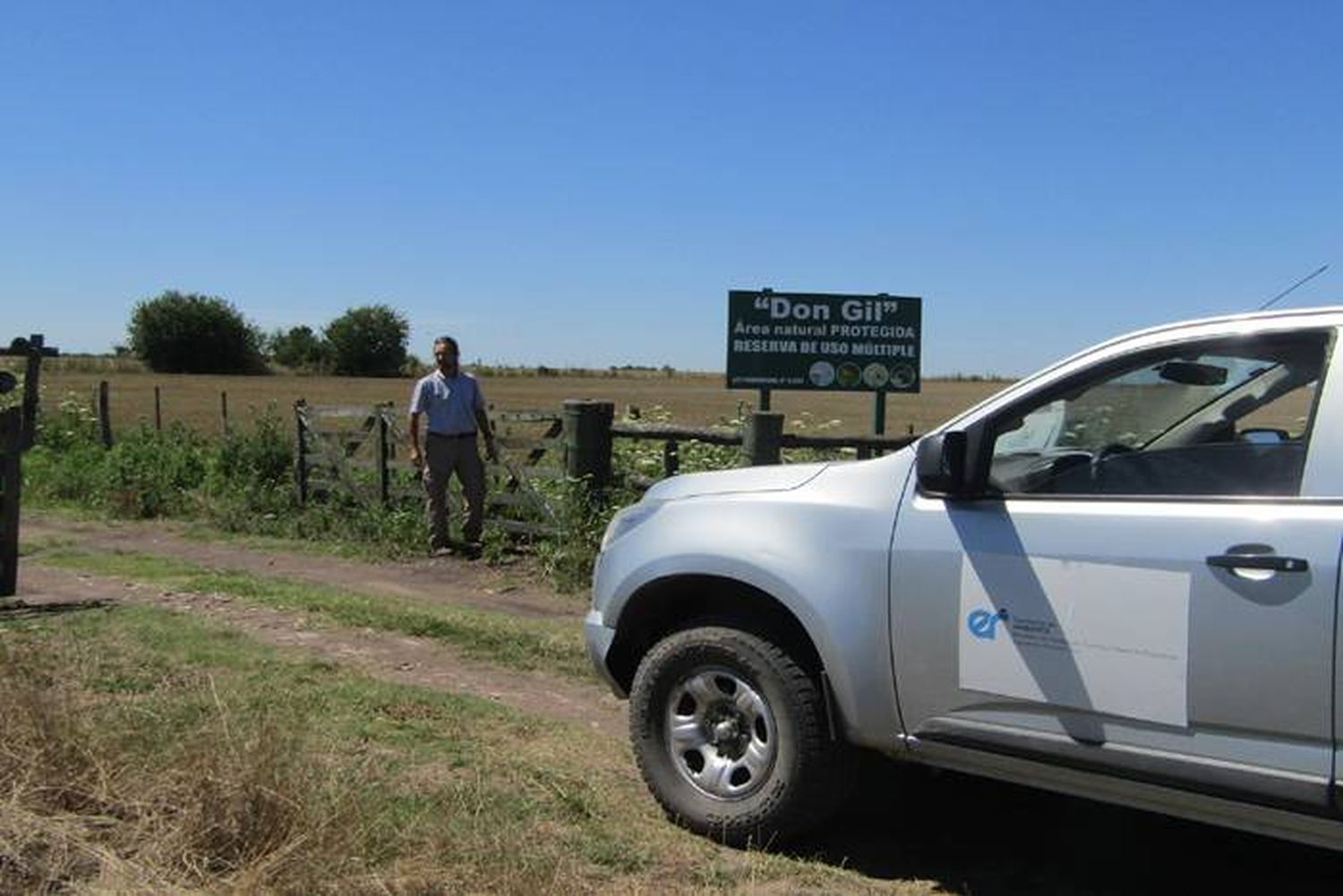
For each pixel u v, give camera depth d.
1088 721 3.60
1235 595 3.32
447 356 10.81
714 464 10.27
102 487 14.05
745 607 4.50
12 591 8.37
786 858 4.27
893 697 4.01
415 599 9.05
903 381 12.57
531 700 6.36
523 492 10.85
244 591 8.84
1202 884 4.16
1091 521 3.63
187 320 108.31
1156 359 3.73
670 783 4.56
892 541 4.01
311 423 12.95
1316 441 3.35
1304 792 3.22
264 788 3.78
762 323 12.25
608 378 127.00
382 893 3.54
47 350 8.39
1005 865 4.31
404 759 4.98
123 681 5.84
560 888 3.78
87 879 3.51
